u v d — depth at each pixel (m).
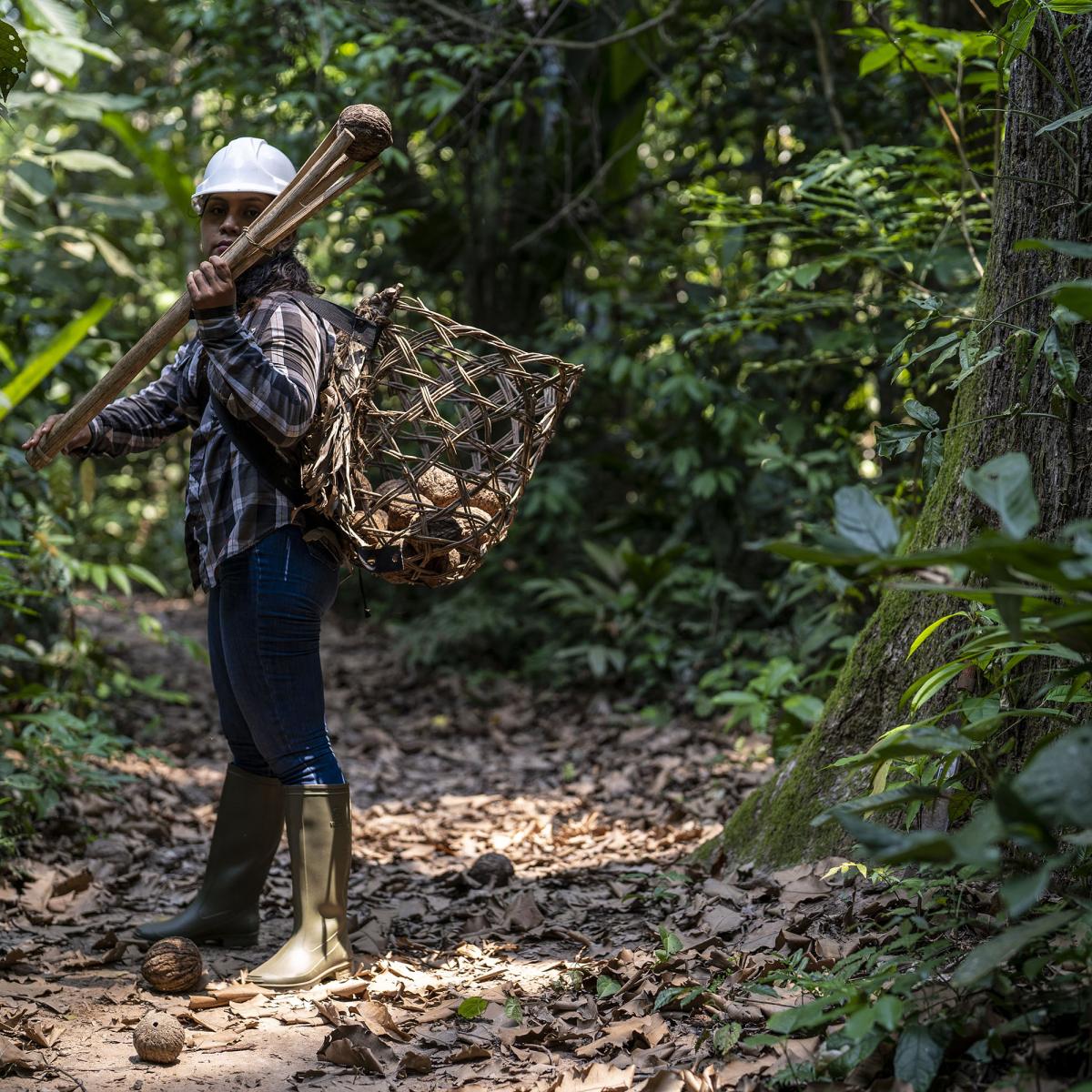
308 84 5.98
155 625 4.93
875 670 2.88
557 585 6.59
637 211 8.38
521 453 2.42
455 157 7.46
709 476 6.10
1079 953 1.75
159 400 2.90
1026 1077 1.65
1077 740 1.35
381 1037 2.23
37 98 4.68
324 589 2.62
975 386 2.71
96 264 7.80
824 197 4.20
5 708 4.25
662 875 3.10
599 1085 1.93
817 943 2.33
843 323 5.23
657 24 5.82
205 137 6.45
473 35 6.20
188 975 2.49
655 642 6.00
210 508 2.61
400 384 2.51
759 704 4.62
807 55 6.44
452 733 5.93
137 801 4.20
